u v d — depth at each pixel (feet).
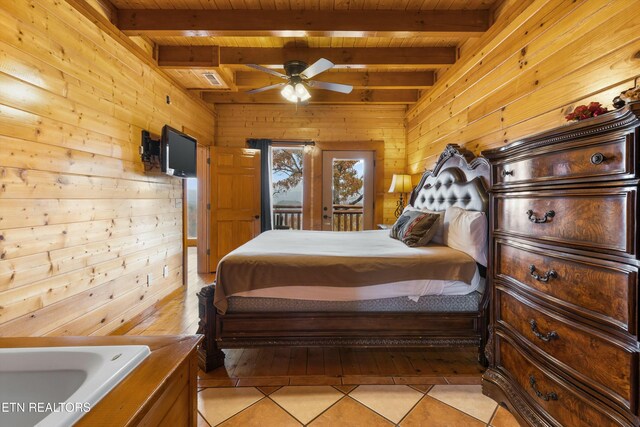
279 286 6.57
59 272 6.52
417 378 6.54
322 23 8.45
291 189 18.49
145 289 9.93
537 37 6.62
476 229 6.96
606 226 3.49
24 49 5.72
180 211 12.46
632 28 4.57
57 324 6.48
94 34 7.58
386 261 6.68
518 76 7.28
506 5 7.79
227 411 5.49
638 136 3.13
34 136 5.94
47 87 6.22
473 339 6.78
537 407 4.62
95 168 7.63
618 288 3.36
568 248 4.00
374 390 6.13
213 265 15.42
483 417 5.36
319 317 6.66
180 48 10.52
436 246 8.04
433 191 11.32
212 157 15.24
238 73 12.91
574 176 3.87
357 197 16.44
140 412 2.51
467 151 9.32
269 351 7.70
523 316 4.96
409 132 15.76
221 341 6.66
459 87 10.36
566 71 5.84
